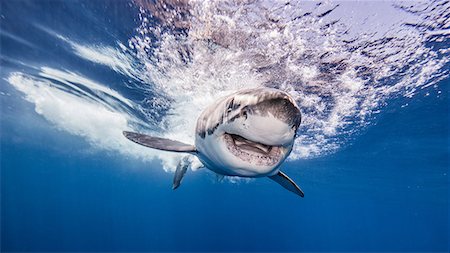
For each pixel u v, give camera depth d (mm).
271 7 6133
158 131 16375
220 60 8172
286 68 8367
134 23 7285
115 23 7477
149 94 11508
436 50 7629
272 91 3062
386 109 11453
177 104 11750
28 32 9375
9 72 13438
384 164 21297
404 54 7777
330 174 26250
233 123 3238
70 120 19969
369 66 8320
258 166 3420
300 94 10000
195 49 7820
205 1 6109
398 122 12977
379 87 9594
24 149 32719
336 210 60750
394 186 29609
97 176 48750
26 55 11156
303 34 6926
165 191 58375
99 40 8539
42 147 31094
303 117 12227
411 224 71875
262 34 6984
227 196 52656
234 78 8969
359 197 40156
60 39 9203
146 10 6715
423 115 12141
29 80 14055
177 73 9250
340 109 11375
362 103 10844
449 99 10555
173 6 6398
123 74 10320
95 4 6965
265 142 3150
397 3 6012
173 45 7828
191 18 6672
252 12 6309
